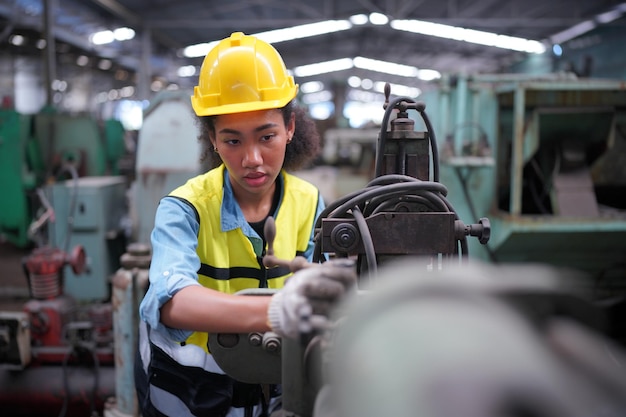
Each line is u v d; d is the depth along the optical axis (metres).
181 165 2.89
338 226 0.91
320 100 21.70
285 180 1.22
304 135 1.23
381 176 1.01
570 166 2.67
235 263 1.14
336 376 0.37
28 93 10.30
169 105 2.94
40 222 3.27
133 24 8.78
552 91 2.54
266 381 0.87
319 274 0.59
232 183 1.14
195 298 0.83
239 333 0.84
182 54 11.48
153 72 11.93
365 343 0.34
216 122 1.02
